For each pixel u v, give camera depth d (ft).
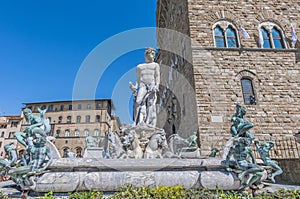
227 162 25.38
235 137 25.70
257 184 25.70
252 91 58.80
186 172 24.22
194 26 62.23
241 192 23.95
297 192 22.02
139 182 23.04
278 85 59.26
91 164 24.50
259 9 66.59
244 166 24.02
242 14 65.51
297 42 64.59
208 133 51.39
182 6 70.33
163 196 18.47
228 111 54.70
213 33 62.69
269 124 55.21
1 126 209.56
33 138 24.16
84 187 23.17
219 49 60.70
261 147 32.27
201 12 64.08
